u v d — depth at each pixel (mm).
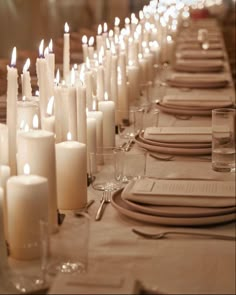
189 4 10695
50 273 1319
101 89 2547
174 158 2354
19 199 1400
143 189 1764
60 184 1774
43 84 1837
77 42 5879
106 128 2434
